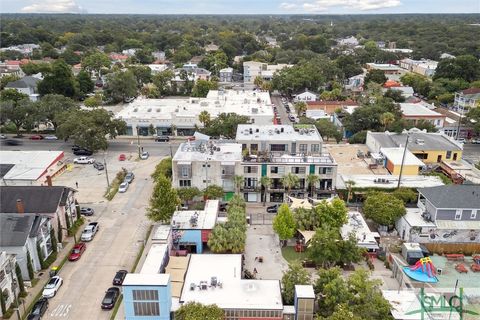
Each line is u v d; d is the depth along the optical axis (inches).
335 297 2014.0
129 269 2536.9
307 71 7288.4
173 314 2007.9
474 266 2341.3
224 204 3334.2
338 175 3560.5
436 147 3927.2
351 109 5526.6
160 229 2632.9
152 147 4773.6
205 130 4621.1
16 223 2443.4
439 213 2738.7
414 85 7190.0
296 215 2778.1
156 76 7357.3
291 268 2196.1
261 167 3297.2
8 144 4756.4
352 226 2815.0
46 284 2372.0
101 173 3993.6
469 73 7278.5
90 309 2213.3
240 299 2055.9
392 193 3134.8
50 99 5147.6
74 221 3024.1
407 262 2549.2
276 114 6077.8
